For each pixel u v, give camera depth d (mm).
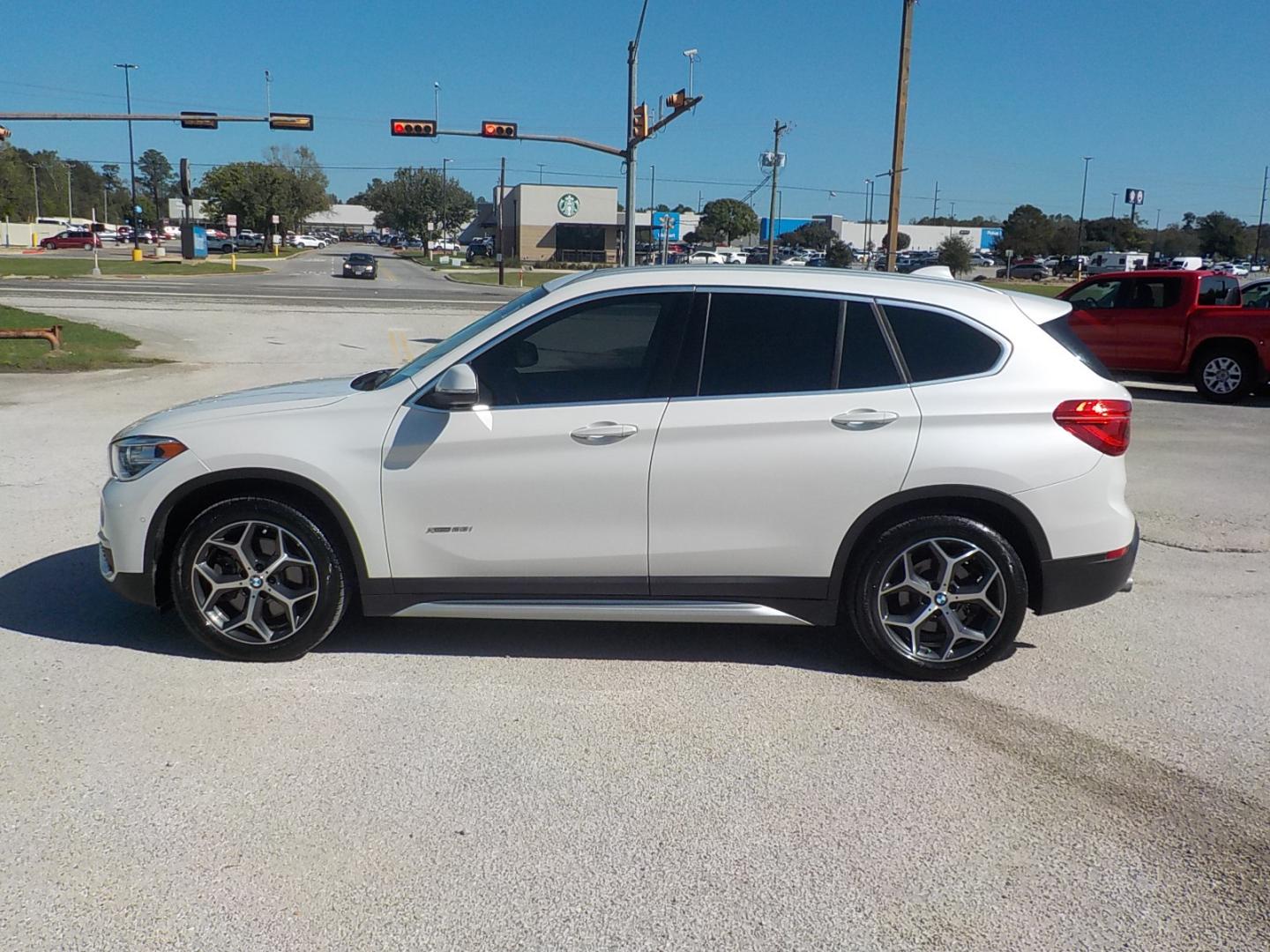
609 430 4703
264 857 3418
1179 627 5824
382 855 3443
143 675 4836
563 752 4184
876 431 4723
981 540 4773
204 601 4922
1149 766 4164
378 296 41875
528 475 4742
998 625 4840
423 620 5699
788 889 3307
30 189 116250
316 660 5066
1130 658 5344
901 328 4836
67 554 6730
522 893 3256
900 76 23422
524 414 4746
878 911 3201
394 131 33625
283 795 3805
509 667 5039
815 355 4805
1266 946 3070
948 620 4863
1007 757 4215
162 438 4855
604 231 93688
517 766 4062
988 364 4812
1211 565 7035
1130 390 17000
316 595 4898
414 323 29234
